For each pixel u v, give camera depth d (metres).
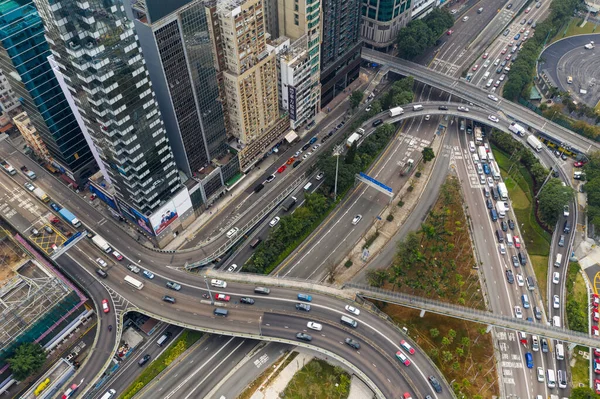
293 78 198.12
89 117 146.00
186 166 181.00
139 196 163.25
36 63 161.12
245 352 154.62
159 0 132.50
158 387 146.50
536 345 153.25
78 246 175.38
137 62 133.00
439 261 170.50
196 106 167.25
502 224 190.12
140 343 157.38
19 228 182.88
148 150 153.12
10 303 143.62
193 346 155.62
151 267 168.25
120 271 167.25
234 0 159.12
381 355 144.25
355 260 178.62
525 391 144.50
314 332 149.12
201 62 158.38
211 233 184.88
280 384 146.88
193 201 184.62
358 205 198.12
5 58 156.75
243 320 152.00
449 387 137.12
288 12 194.00
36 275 156.12
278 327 150.12
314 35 198.50
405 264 168.00
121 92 133.12
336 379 146.62
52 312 148.00
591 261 178.25
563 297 167.12
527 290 169.38
